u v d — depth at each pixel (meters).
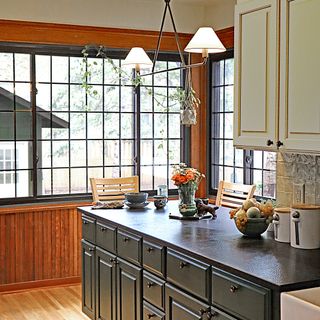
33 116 5.58
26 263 5.53
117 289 3.91
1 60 5.43
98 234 4.22
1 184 5.49
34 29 5.45
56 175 5.72
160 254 3.33
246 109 3.42
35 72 5.57
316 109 2.88
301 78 2.97
